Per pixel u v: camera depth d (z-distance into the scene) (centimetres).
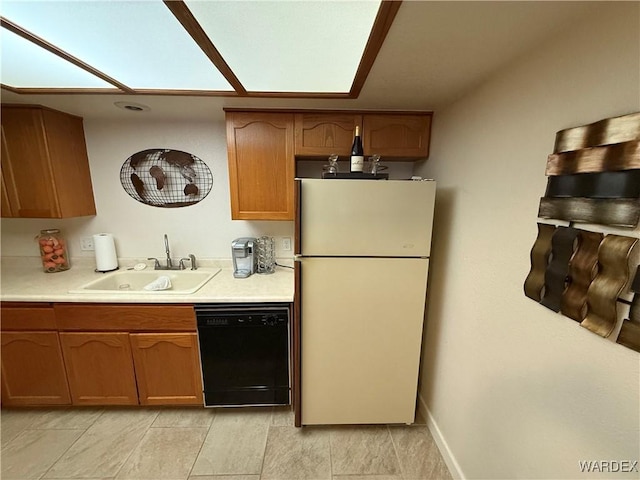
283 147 181
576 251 82
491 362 120
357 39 102
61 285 186
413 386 170
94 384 178
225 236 228
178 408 192
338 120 178
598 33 76
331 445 167
